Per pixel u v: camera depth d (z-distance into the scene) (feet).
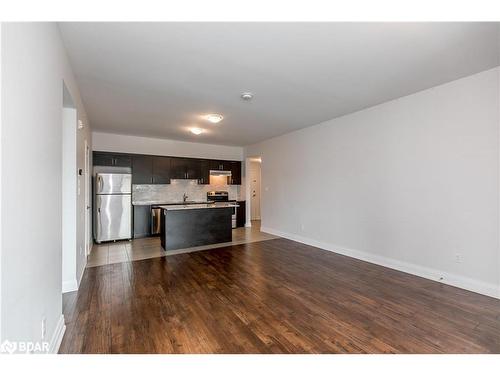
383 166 12.28
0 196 3.24
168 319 7.36
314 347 6.11
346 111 13.51
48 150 5.42
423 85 10.09
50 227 5.57
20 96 3.90
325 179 15.64
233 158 25.11
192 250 15.43
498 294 8.66
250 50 7.44
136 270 11.69
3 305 3.31
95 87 10.07
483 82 8.91
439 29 6.42
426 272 10.65
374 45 7.17
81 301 8.45
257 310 7.94
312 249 15.69
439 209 10.19
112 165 18.56
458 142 9.57
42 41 5.00
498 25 6.25
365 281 10.37
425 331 6.79
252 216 29.58
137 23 6.16
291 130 17.95
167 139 21.38
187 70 8.70
